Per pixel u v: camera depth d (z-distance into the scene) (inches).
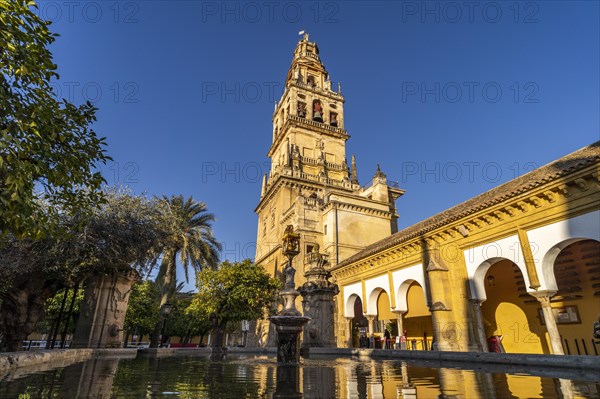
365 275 943.7
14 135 209.8
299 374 253.1
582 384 188.2
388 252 833.5
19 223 208.5
